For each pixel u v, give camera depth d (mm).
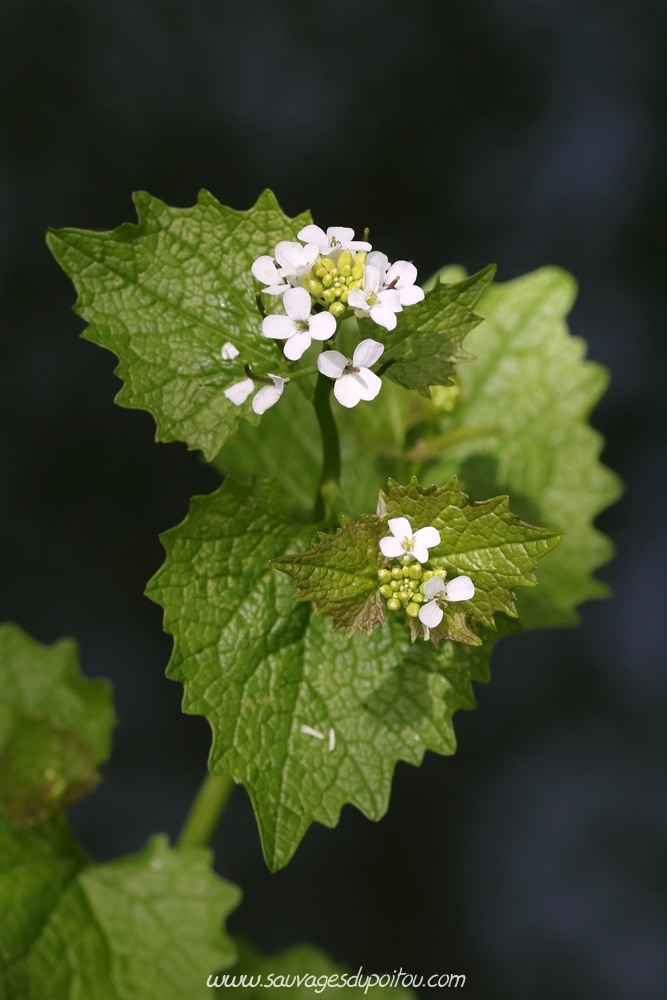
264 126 552
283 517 311
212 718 304
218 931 342
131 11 560
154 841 347
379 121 559
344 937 524
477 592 295
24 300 534
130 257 307
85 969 336
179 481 541
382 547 291
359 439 342
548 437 361
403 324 301
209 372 307
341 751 308
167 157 541
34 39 537
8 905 336
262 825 303
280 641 309
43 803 347
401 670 311
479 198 564
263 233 309
